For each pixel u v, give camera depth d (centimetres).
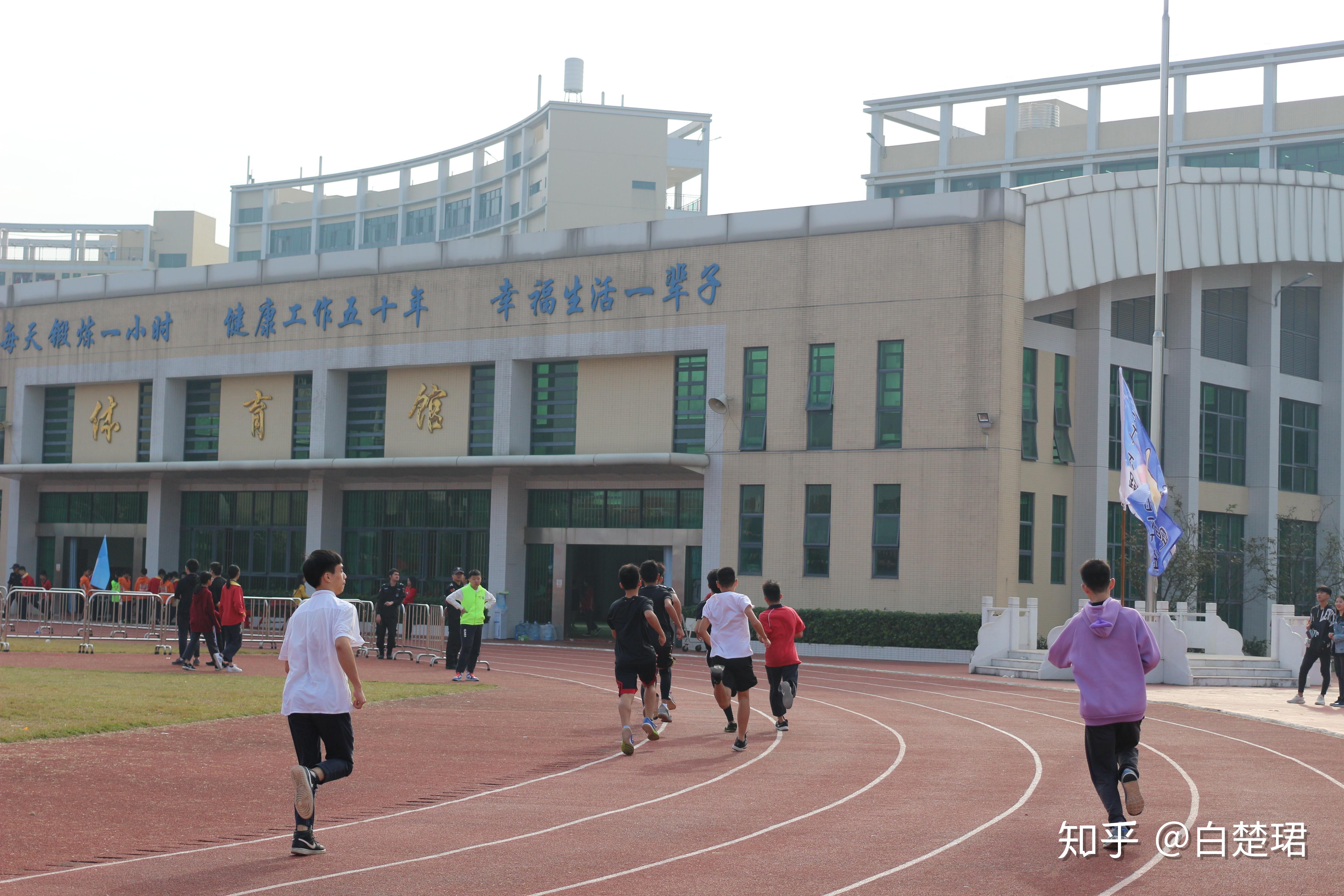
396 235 9894
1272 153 7462
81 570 5144
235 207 10712
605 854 997
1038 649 3275
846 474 3756
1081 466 4003
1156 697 2558
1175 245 4153
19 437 5144
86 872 914
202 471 4609
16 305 5216
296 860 965
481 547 4362
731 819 1145
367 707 2027
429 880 906
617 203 8638
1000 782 1366
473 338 4309
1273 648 3112
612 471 4122
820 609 3700
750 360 3931
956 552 3600
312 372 4581
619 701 1652
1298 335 4853
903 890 884
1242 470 4622
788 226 3884
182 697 1966
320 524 4544
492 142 9188
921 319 3691
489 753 1559
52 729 1548
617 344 4088
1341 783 1377
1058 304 3966
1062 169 8056
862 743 1706
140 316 4919
